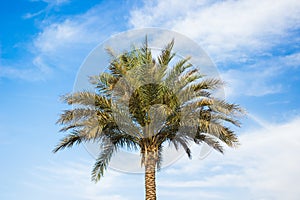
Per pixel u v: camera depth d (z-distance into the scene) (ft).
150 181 32.58
